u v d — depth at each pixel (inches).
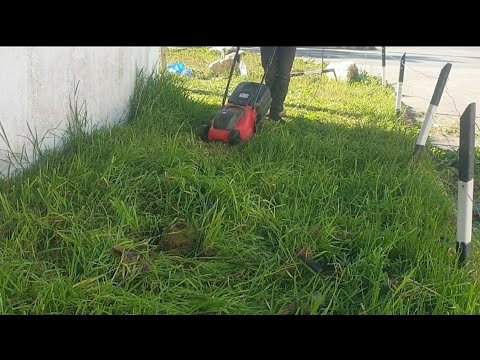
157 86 243.3
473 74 501.0
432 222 154.3
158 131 207.8
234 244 140.5
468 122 130.2
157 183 163.2
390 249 140.9
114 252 133.3
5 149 158.6
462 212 135.0
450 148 258.1
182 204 158.9
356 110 315.9
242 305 118.8
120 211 146.6
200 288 126.1
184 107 246.4
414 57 647.8
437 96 212.5
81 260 129.4
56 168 163.8
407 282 126.3
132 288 123.0
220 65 435.8
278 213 152.9
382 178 181.8
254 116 220.2
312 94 358.6
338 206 161.0
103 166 167.8
